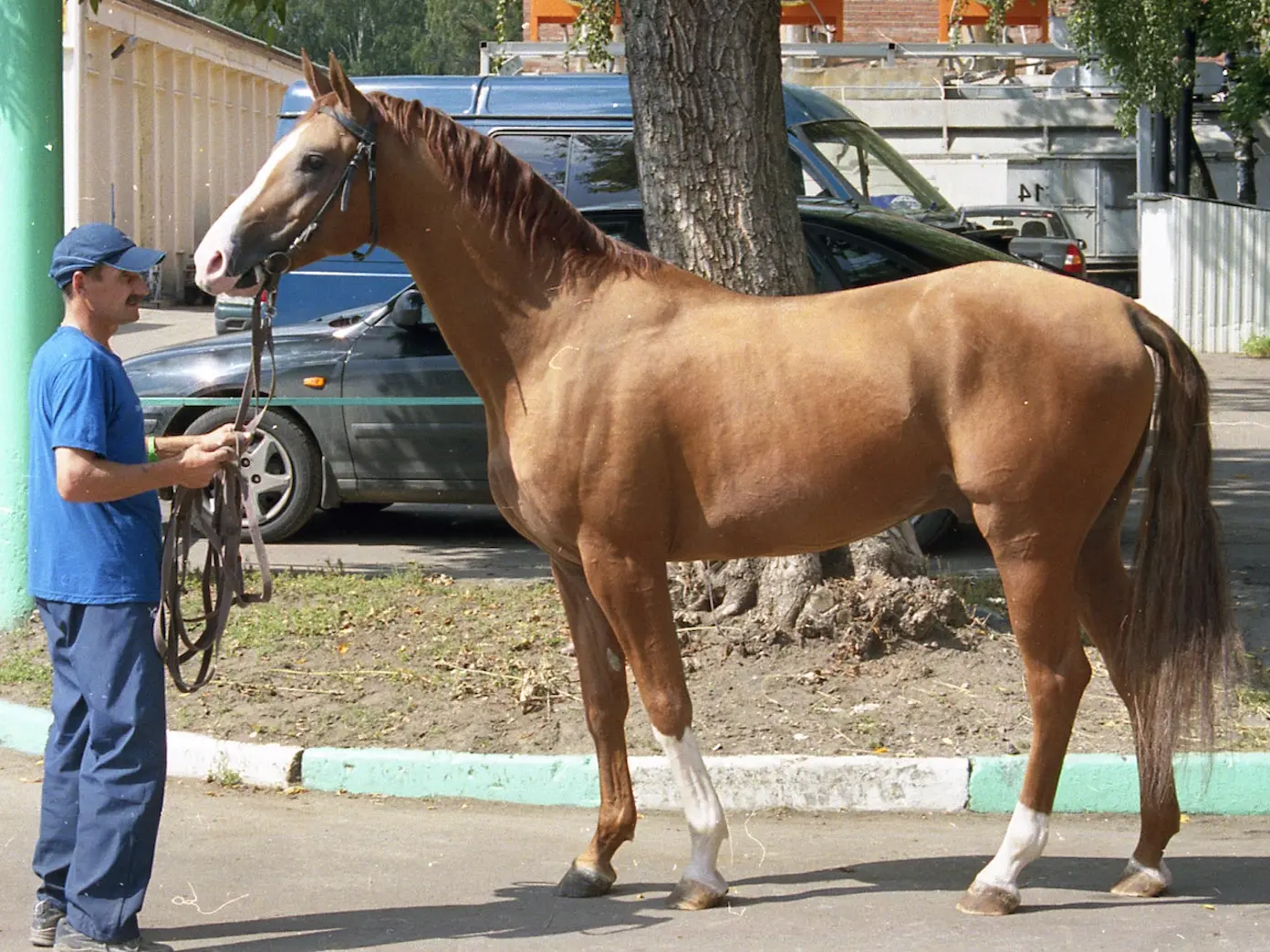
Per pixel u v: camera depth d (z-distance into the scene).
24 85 7.14
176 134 31.45
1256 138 25.31
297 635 7.09
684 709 4.48
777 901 4.61
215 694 6.41
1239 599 8.01
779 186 6.78
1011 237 11.88
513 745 5.91
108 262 4.10
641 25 6.66
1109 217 24.42
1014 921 4.36
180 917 4.58
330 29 65.62
